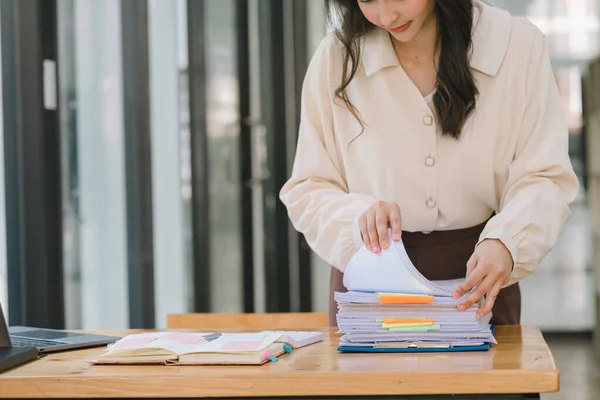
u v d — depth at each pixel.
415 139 2.10
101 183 3.67
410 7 1.89
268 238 5.47
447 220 2.13
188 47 4.56
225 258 4.92
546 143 2.05
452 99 2.03
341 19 2.18
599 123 6.52
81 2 3.51
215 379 1.51
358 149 2.16
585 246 6.70
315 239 2.10
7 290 3.15
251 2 5.23
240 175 5.11
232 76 5.02
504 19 2.11
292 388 1.50
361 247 1.87
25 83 3.15
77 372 1.60
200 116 4.64
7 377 1.57
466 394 1.49
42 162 3.19
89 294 3.59
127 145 3.87
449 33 2.04
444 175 2.10
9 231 3.15
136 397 1.54
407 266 1.73
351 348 1.71
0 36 3.12
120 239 3.83
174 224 4.36
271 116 5.46
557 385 1.46
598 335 6.34
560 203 1.96
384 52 2.10
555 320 6.77
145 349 1.67
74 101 3.46
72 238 3.46
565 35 6.69
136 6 3.88
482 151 2.07
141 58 3.90
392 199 2.13
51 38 3.25
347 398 1.51
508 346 1.72
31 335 2.00
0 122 3.11
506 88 2.06
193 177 4.57
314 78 2.22
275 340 1.71
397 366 1.54
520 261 1.85
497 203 2.16
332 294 2.23
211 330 2.08
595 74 6.55
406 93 2.10
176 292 4.38
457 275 2.15
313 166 2.21
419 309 1.71
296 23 5.64
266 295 5.43
